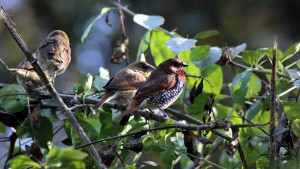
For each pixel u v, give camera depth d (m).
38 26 17.91
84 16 17.66
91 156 8.30
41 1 17.97
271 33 18.12
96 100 10.43
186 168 10.28
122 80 11.19
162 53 12.34
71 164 6.21
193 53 10.45
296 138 9.20
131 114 10.02
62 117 10.14
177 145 9.41
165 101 10.45
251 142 9.62
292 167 8.77
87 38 18.02
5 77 16.88
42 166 6.35
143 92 10.14
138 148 8.62
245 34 17.97
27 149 8.77
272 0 18.27
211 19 17.78
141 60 12.18
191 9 17.77
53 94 8.61
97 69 17.98
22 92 9.98
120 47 11.91
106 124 9.95
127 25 18.31
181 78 10.78
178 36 12.23
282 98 9.80
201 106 10.98
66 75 17.67
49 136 9.90
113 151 8.80
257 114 10.54
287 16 18.31
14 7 17.95
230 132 10.01
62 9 17.72
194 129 8.25
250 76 10.76
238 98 10.17
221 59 10.90
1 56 17.27
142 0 18.08
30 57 8.42
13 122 10.30
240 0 18.08
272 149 7.88
